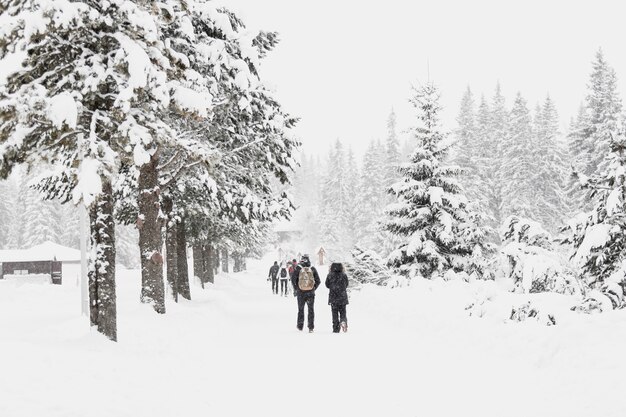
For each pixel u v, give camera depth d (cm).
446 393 713
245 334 1355
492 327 1035
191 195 1905
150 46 979
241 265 6562
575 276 1309
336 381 805
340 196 8019
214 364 930
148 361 842
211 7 1462
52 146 961
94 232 970
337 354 1032
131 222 2009
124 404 574
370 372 861
